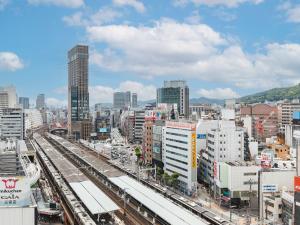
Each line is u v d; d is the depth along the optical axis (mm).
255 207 121375
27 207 75500
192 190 140000
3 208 74438
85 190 129125
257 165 127688
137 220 109875
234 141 144625
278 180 112188
